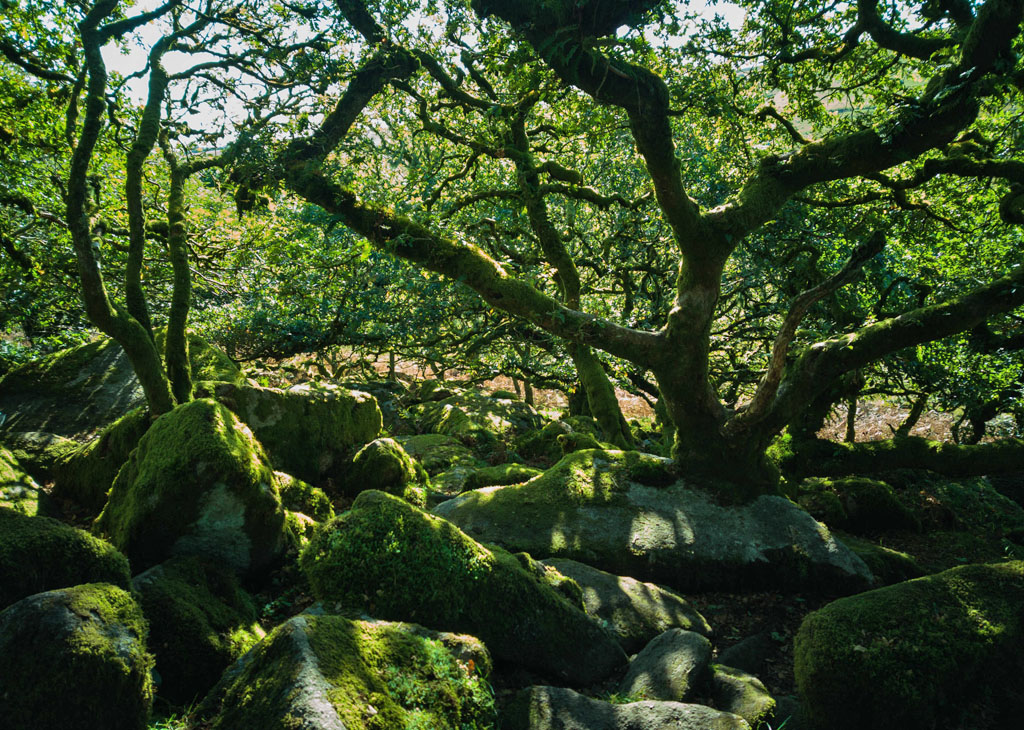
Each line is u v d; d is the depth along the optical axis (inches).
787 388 285.4
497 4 204.2
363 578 172.1
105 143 355.6
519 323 462.6
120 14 339.3
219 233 461.7
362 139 318.3
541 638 183.0
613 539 269.4
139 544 188.5
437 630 168.1
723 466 294.2
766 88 346.6
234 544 197.0
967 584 179.9
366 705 122.0
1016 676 164.4
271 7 289.3
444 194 423.8
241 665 138.5
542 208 357.7
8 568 131.9
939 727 155.6
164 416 216.4
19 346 490.9
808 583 262.8
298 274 471.2
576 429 479.8
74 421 328.8
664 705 148.6
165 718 140.9
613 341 291.7
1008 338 373.1
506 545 265.3
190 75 278.2
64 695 111.8
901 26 319.3
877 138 267.3
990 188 404.8
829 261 445.1
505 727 144.4
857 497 358.6
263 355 531.8
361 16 273.1
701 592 262.4
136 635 127.3
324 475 321.4
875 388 540.4
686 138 410.9
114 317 241.3
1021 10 222.4
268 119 279.7
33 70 314.2
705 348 290.0
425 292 466.3
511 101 314.7
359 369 724.0
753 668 207.3
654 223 468.8
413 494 316.2
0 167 356.8
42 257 414.0
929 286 368.2
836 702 155.3
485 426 523.2
